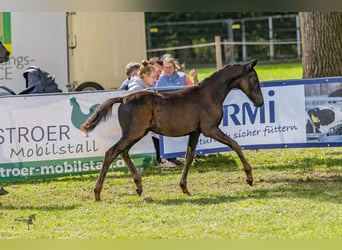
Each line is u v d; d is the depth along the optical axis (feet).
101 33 71.26
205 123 37.55
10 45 63.98
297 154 50.96
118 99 37.50
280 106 47.47
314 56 59.82
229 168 47.11
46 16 64.75
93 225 32.32
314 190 38.29
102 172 37.99
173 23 140.77
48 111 43.60
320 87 47.03
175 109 37.14
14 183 45.65
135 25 72.08
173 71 49.42
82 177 46.55
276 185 40.27
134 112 37.01
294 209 33.45
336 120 47.06
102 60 71.41
